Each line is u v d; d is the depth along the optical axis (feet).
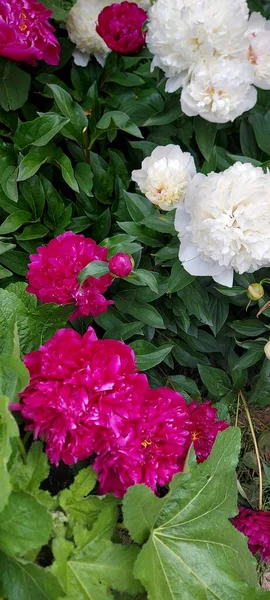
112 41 5.37
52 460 3.98
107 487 4.10
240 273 4.79
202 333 5.44
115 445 3.99
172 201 4.92
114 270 4.48
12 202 5.25
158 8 5.02
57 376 3.95
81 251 4.53
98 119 5.66
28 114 5.66
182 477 4.09
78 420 3.91
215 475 4.21
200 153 5.79
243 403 5.38
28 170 5.09
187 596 4.05
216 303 5.28
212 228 4.61
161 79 5.50
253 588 4.15
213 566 4.14
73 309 4.59
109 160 5.76
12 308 4.32
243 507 5.06
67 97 5.32
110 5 5.64
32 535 3.73
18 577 3.80
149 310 5.06
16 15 5.17
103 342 4.14
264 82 5.28
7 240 5.34
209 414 4.79
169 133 5.66
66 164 5.23
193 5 5.01
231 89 4.98
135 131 5.26
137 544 4.31
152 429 4.12
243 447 5.53
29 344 4.37
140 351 4.75
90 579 3.91
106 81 5.82
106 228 5.40
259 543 4.82
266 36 5.20
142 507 3.94
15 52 5.15
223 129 5.72
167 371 5.65
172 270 4.96
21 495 3.77
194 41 5.04
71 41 5.81
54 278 4.47
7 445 3.71
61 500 3.98
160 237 5.14
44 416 3.93
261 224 4.66
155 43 5.05
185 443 4.40
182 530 4.14
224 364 5.59
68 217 5.32
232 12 4.95
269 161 5.24
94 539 3.95
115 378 3.99
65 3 6.04
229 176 4.76
